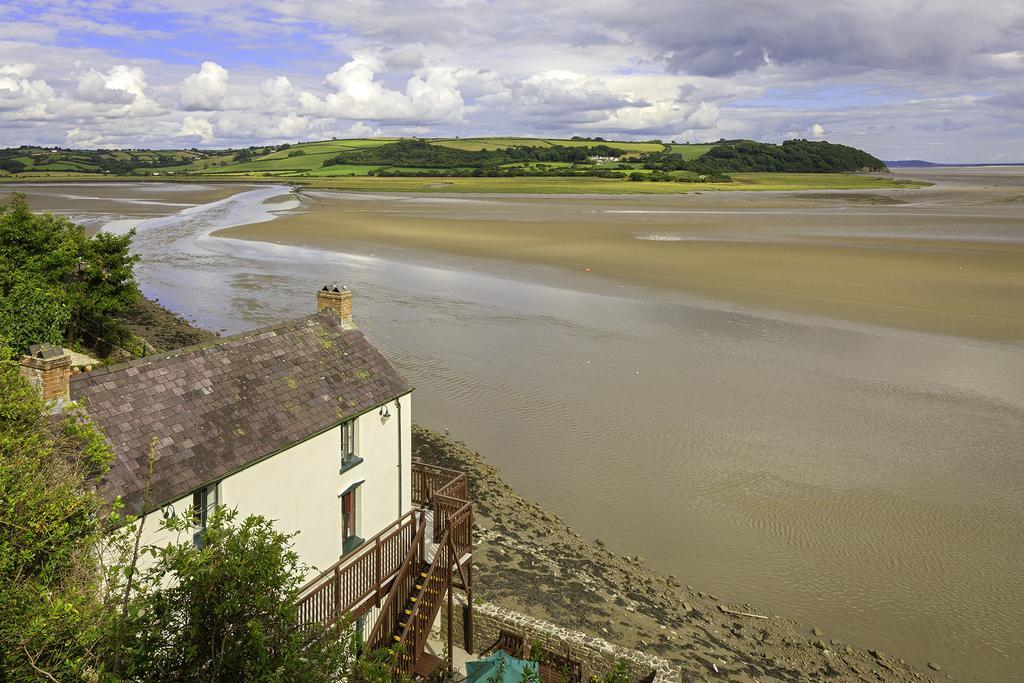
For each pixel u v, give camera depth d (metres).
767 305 60.84
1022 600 24.61
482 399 40.81
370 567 19.83
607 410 39.25
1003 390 41.47
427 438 35.69
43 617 10.23
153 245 95.75
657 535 28.30
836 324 55.03
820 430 36.59
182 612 11.94
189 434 17.95
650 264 78.56
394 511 23.70
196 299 64.19
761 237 98.94
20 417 13.29
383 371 23.38
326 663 12.13
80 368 35.81
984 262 77.06
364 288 67.88
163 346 49.47
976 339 50.97
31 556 11.22
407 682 16.08
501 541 26.97
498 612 22.22
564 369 45.44
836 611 24.33
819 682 21.02
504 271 76.19
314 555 20.59
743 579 25.88
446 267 78.69
